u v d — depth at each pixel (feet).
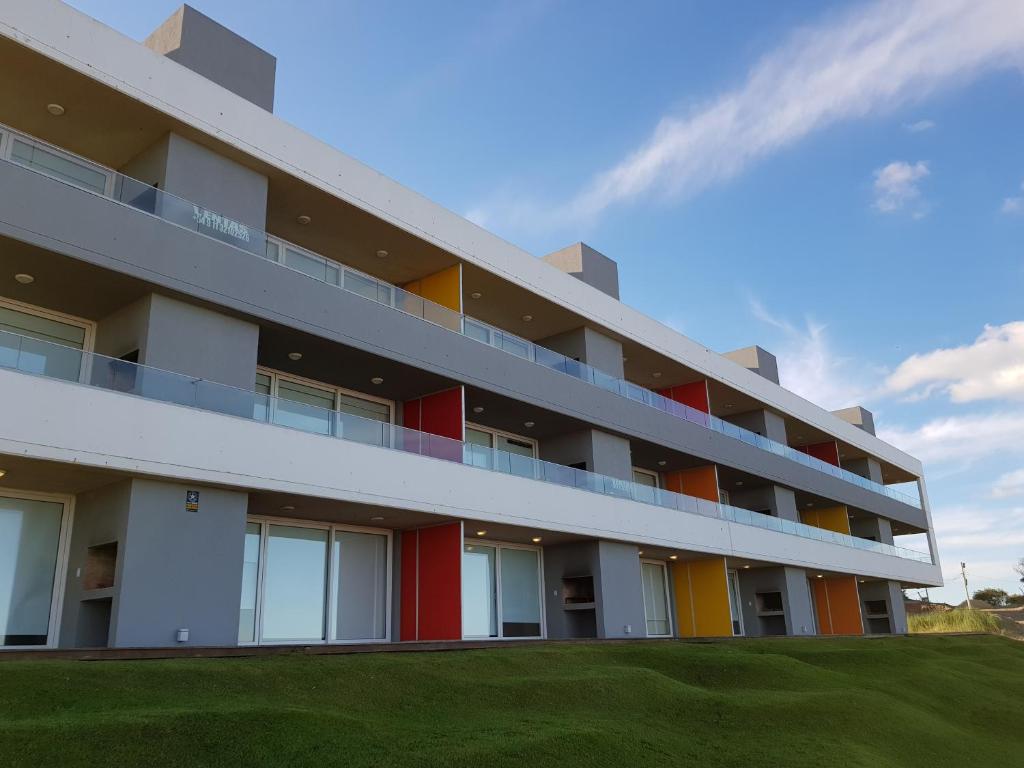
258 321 51.13
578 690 40.55
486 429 78.07
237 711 27.68
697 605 93.45
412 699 34.88
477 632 70.54
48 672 29.55
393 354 58.75
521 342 72.54
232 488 47.73
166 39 55.72
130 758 23.58
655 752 33.30
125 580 42.32
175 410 45.27
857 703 46.55
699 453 92.48
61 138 50.06
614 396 81.35
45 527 46.83
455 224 67.15
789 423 120.98
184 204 48.44
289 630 57.06
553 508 69.82
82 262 43.11
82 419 41.42
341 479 52.95
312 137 56.75
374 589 63.77
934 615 168.66
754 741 37.73
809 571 113.60
